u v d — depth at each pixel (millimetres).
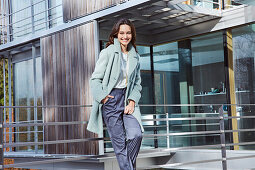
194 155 8070
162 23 8695
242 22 7758
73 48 8023
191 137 8656
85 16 7840
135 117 3184
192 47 8836
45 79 8734
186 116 8836
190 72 8844
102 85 3145
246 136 7719
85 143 7574
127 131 3141
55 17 9539
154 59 9633
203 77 8570
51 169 8148
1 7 11344
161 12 7918
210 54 8453
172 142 9039
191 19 8594
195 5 8430
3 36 10969
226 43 8141
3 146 3311
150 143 9219
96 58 7512
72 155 7855
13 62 11531
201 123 8500
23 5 10727
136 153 3189
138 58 3287
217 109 8227
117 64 3127
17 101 11406
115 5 7289
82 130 7676
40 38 8953
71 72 8055
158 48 9562
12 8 11102
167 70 9336
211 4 8453
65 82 8188
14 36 10977
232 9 7977
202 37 8641
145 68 9547
